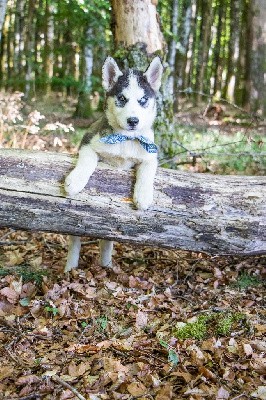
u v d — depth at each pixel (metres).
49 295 1.46
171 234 1.34
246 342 1.25
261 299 1.51
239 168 2.58
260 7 4.46
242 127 4.00
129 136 1.29
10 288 1.49
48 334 1.30
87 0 3.34
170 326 1.34
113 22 1.99
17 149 1.33
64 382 1.10
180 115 4.81
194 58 7.98
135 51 1.94
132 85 1.31
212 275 1.68
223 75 8.41
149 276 1.67
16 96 2.58
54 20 5.08
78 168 1.29
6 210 1.28
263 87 4.51
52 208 1.29
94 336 1.30
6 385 1.11
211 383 1.10
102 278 1.62
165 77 2.07
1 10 2.37
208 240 1.35
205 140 3.25
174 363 1.16
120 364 1.16
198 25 8.00
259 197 1.33
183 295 1.54
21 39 7.60
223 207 1.32
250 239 1.34
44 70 6.44
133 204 1.30
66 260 1.76
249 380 1.11
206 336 1.29
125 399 1.06
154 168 1.32
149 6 1.95
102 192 1.30
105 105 1.37
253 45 4.52
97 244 1.93
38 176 1.28
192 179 1.34
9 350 1.23
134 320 1.38
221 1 7.48
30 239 1.96
